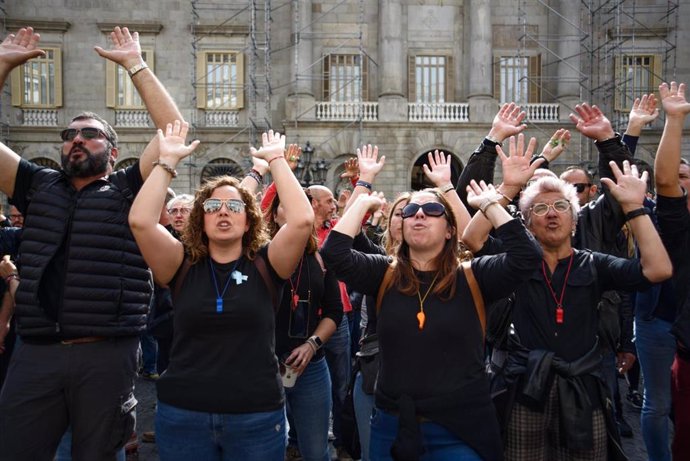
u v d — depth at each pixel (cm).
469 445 413
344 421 568
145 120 3169
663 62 3203
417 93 3234
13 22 3061
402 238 459
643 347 636
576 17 3138
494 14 3253
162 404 439
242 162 3180
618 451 473
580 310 487
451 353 421
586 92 3177
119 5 3159
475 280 440
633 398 971
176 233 827
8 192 535
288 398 605
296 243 455
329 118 3067
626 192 481
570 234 507
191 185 3142
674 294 604
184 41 3197
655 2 3200
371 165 622
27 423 476
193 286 446
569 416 463
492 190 452
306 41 3117
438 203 441
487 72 3105
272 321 455
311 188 771
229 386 428
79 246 493
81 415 484
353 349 980
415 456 401
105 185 521
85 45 3141
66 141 514
